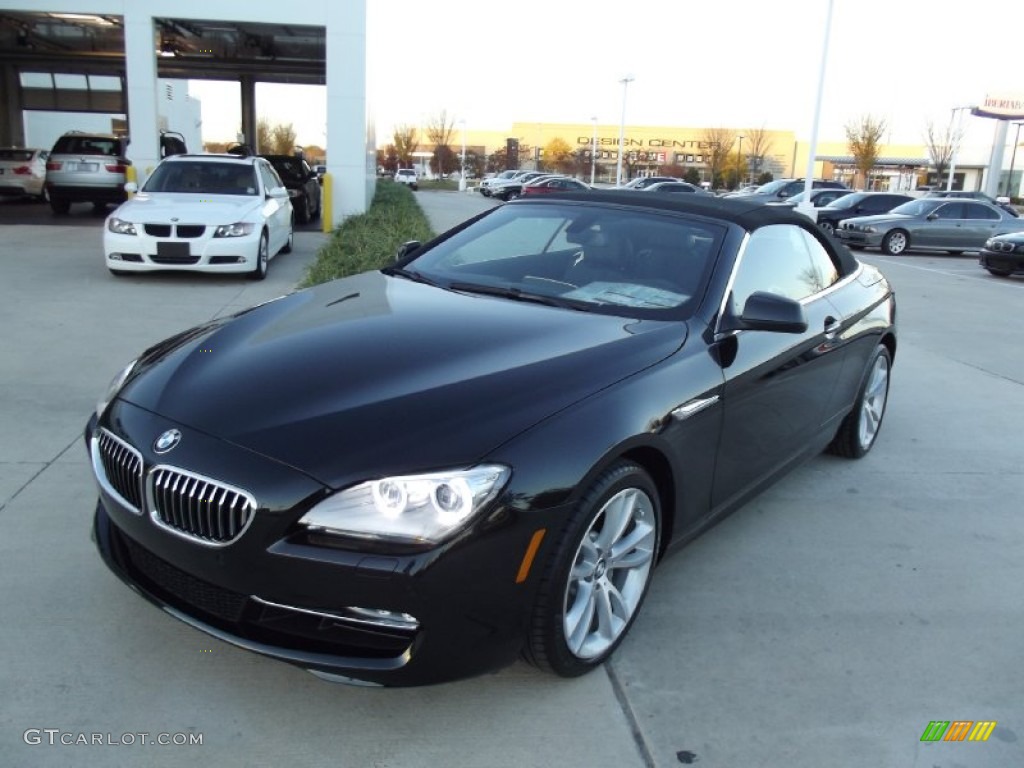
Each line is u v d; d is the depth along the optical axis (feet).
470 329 10.21
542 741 8.41
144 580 8.98
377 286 12.33
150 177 35.73
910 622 10.93
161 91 105.60
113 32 73.36
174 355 10.29
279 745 8.17
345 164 54.03
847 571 12.19
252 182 35.83
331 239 37.83
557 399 8.78
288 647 8.00
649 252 12.16
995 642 10.58
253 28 61.00
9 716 8.34
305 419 8.28
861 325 14.93
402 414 8.27
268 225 34.12
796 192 96.37
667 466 9.87
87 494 13.24
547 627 8.51
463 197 147.64
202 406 8.70
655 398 9.48
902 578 12.08
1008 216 65.67
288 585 7.72
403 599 7.61
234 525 7.83
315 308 11.35
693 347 10.52
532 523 8.07
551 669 8.98
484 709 8.83
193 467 8.05
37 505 12.79
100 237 44.42
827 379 13.88
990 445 17.95
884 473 16.11
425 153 306.14
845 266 15.69
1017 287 46.50
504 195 146.41
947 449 17.60
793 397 12.67
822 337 13.29
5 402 17.30
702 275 11.56
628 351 9.92
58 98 109.40
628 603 9.81
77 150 59.36
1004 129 131.13
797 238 13.89
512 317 10.67
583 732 8.56
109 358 20.71
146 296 28.68
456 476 7.74
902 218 64.54
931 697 9.43
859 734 8.76
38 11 50.26
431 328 10.23
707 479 10.83
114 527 9.62
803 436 13.60
